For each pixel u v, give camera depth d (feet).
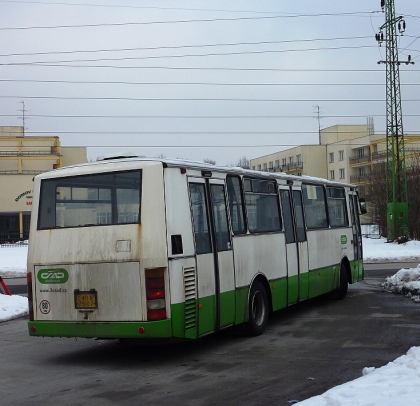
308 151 263.29
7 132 265.95
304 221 45.60
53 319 30.25
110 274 29.07
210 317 31.50
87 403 22.88
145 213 28.89
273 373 26.96
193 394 23.81
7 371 29.01
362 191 239.91
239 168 37.11
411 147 228.22
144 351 33.35
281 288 40.52
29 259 31.12
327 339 34.71
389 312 44.24
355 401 18.92
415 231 157.48
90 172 30.53
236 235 35.14
